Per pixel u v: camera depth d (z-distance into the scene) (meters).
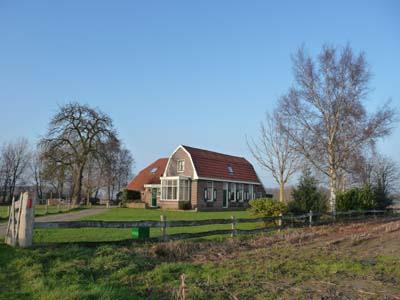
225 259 10.72
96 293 6.58
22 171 71.44
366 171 39.12
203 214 31.30
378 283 8.36
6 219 22.78
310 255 11.48
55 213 31.03
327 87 30.72
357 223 22.39
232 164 47.38
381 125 30.36
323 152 30.62
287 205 21.34
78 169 46.25
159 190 45.12
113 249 10.60
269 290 7.53
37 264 8.51
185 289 7.28
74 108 45.41
